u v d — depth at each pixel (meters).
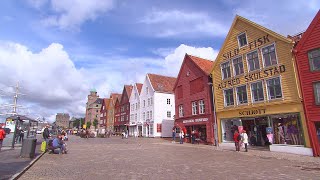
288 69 20.62
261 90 23.12
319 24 18.80
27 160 14.48
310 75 19.02
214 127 28.45
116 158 16.69
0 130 18.39
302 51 19.73
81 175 10.59
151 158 16.72
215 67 29.00
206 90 30.56
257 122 24.45
